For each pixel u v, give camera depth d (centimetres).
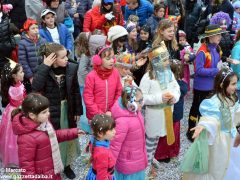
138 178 369
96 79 406
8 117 421
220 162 375
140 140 356
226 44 612
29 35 531
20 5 702
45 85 381
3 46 583
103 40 480
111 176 330
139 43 576
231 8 764
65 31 598
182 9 804
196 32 792
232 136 380
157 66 417
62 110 394
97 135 316
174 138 446
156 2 738
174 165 473
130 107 341
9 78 420
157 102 412
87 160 468
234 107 376
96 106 405
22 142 311
